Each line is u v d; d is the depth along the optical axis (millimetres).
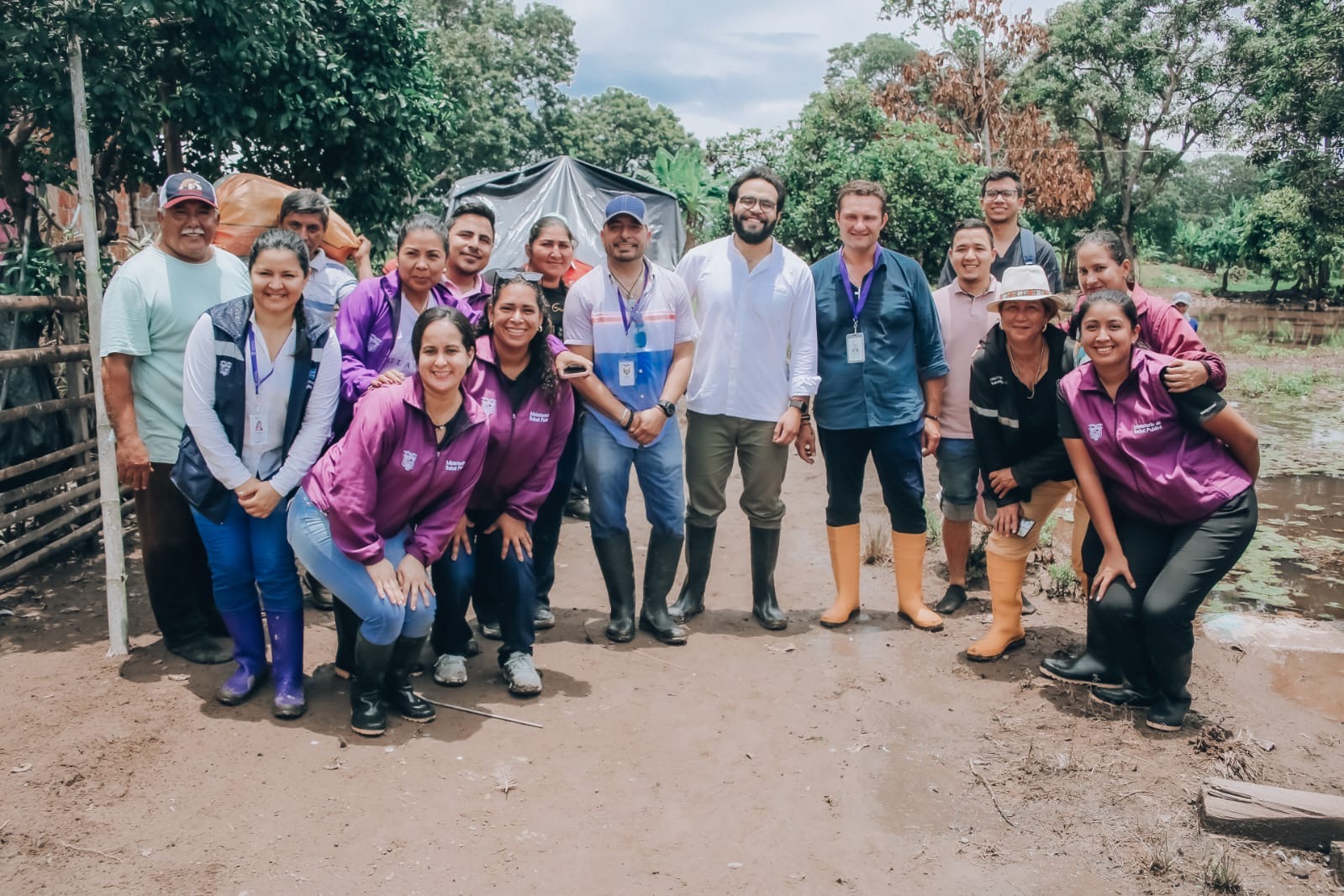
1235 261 48844
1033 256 5836
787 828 3477
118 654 4609
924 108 32938
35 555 5578
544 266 5516
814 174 21078
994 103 30750
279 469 4066
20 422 5637
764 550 5277
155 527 4453
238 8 6047
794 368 5109
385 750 3883
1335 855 3299
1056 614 5625
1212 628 5547
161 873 3061
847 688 4609
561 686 4547
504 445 4266
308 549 3816
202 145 7410
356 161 7832
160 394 4391
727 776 3809
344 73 7207
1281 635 5430
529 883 3115
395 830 3354
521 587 4398
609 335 4887
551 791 3646
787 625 5371
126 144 6098
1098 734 4191
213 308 3971
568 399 4449
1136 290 4738
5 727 3877
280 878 3072
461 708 4277
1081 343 4215
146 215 6734
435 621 4480
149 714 4035
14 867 3053
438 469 3920
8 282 5844
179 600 4602
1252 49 34219
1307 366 19266
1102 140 42031
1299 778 3838
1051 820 3557
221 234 5395
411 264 4500
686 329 5012
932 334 5238
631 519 7508
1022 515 4871
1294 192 31422
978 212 19312
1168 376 4109
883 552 6648
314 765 3732
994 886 3182
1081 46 38906
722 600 5812
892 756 3988
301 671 4176
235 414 3967
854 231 5012
